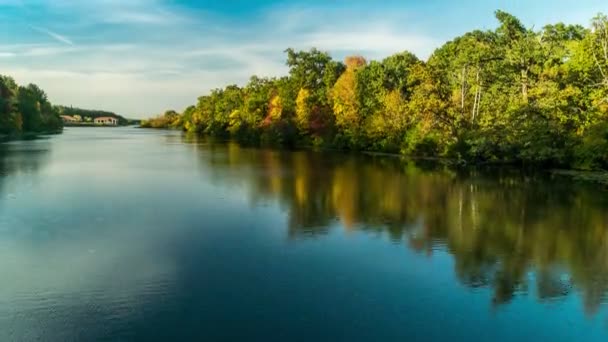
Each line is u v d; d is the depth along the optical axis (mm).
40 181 30578
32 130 126688
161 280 13062
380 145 61438
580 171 37344
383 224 19625
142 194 26062
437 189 28703
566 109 40031
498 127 42031
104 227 18625
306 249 16062
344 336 10109
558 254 15805
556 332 10484
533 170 38938
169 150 63125
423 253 15734
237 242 16734
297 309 11359
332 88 76562
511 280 13430
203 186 29188
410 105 53500
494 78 50531
